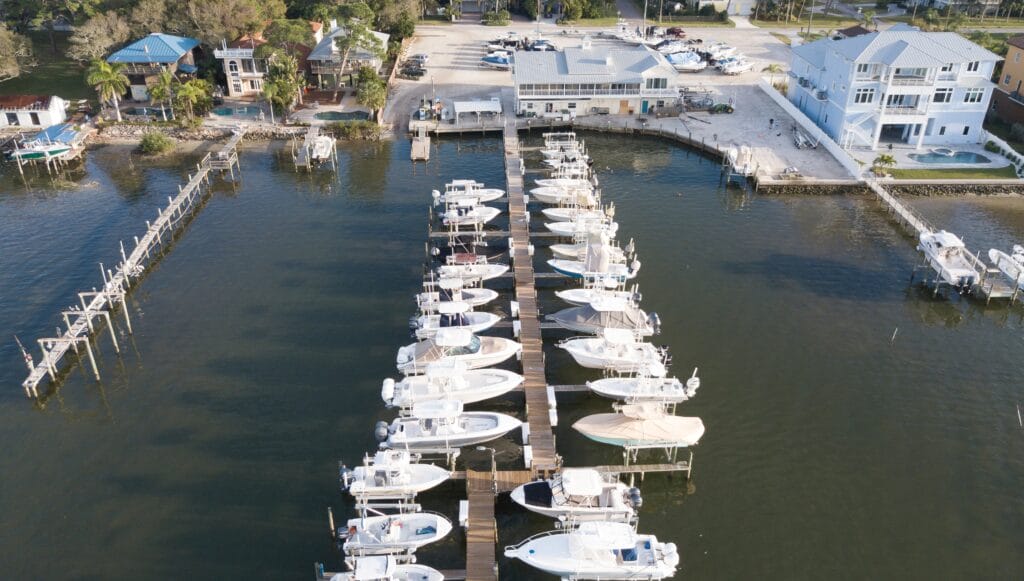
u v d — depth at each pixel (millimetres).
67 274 63625
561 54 100312
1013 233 69938
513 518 41188
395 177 82188
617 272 60188
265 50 98000
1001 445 46344
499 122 95000
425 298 57094
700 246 68312
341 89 103875
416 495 42406
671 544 37438
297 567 38281
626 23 144500
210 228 71188
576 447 45812
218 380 51188
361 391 50188
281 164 85438
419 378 48469
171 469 44062
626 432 43875
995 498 42594
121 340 55375
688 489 42938
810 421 47875
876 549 39344
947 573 38094
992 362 53531
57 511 41344
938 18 134875
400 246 67938
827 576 37875
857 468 44406
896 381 51562
